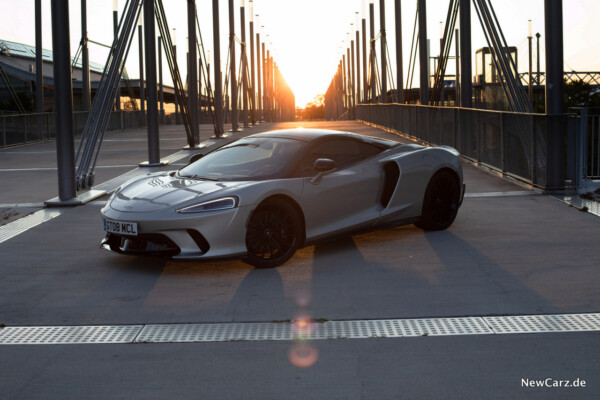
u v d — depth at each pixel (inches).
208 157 249.8
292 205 218.4
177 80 707.4
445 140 606.2
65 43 348.8
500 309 165.6
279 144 237.3
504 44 495.8
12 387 125.0
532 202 326.0
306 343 145.3
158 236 203.6
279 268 213.3
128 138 1050.7
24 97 1843.0
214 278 202.5
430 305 170.4
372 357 136.0
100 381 126.9
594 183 369.1
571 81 2310.5
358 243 246.8
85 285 197.9
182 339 149.9
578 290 180.1
